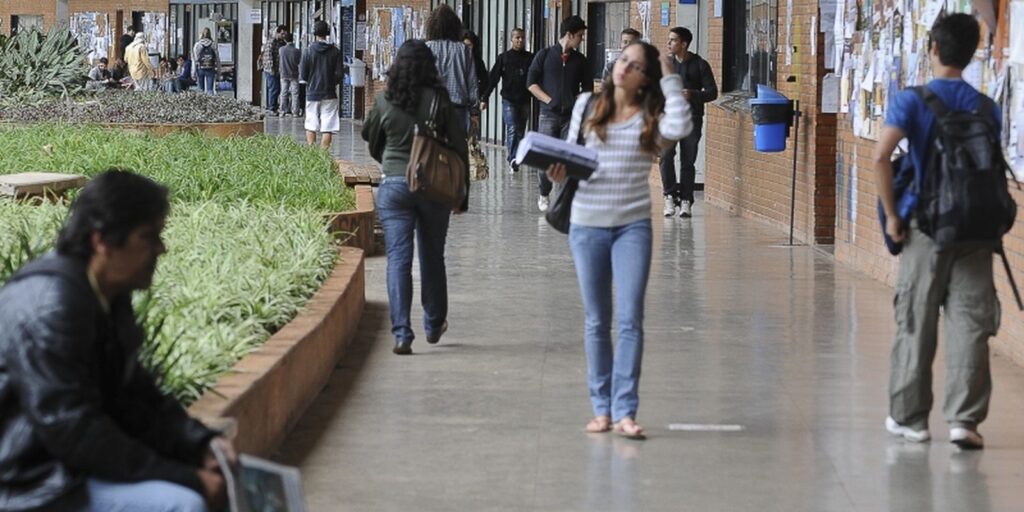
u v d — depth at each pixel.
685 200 33.50
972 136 13.29
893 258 23.55
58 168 30.61
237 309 15.73
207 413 11.68
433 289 18.52
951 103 13.48
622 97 14.23
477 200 37.06
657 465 13.52
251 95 90.75
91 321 8.02
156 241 8.30
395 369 17.44
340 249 21.67
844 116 26.00
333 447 14.06
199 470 8.34
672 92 14.16
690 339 19.39
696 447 14.11
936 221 13.33
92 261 8.16
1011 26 17.59
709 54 36.59
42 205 22.98
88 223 8.11
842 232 26.31
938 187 13.37
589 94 14.47
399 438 14.40
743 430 14.73
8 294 7.98
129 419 8.62
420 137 17.62
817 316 21.09
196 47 87.94
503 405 15.75
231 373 13.23
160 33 99.19
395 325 18.22
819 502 12.45
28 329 7.86
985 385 13.93
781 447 14.12
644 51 14.08
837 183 26.55
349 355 18.19
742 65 34.59
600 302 14.52
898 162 13.86
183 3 96.81
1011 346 17.98
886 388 16.59
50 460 8.07
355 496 12.55
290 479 8.14
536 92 34.50
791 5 29.59
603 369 14.67
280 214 22.56
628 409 14.47
